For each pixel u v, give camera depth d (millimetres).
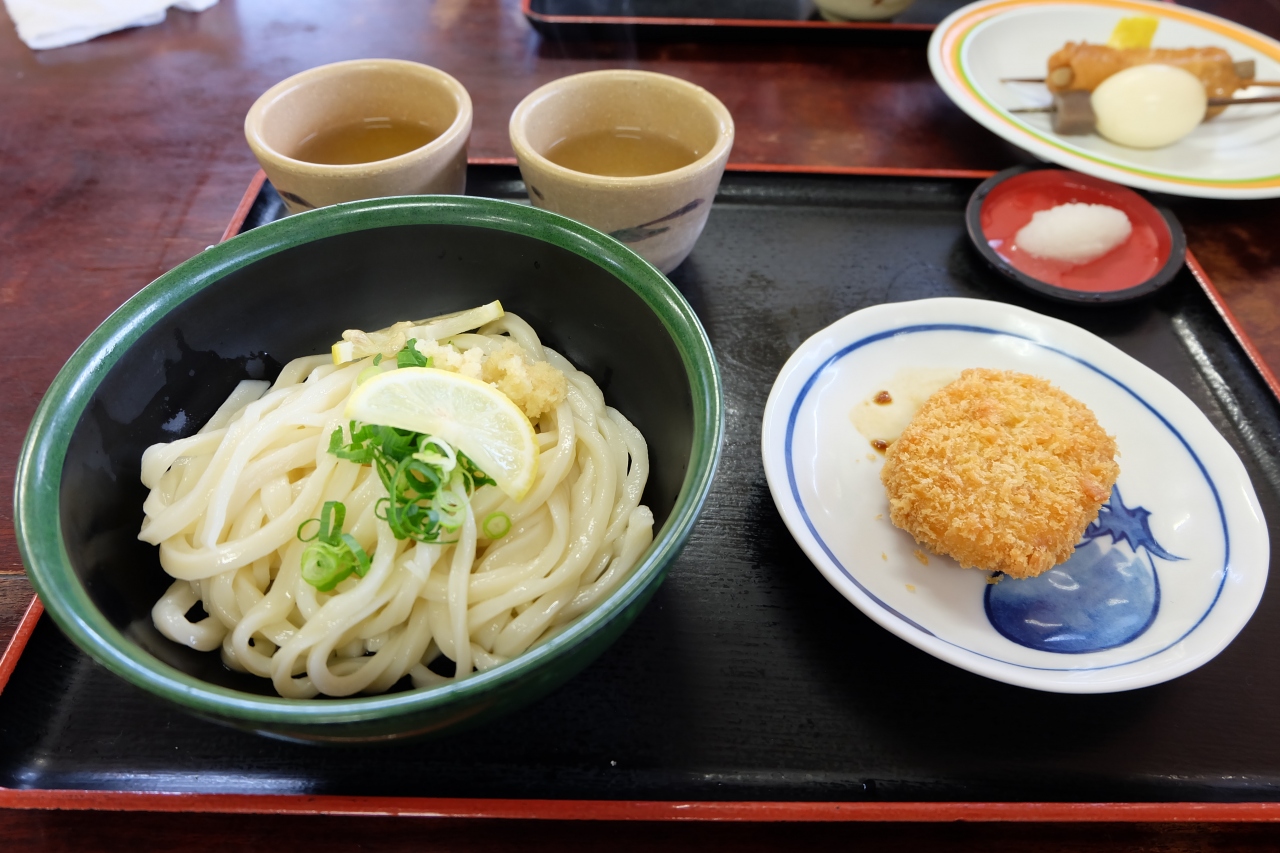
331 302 269
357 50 470
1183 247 344
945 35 448
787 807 212
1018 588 261
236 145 412
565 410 258
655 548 187
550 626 233
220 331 251
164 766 221
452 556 236
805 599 256
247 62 463
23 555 184
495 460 227
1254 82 425
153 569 235
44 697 232
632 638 246
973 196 369
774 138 421
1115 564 264
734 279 349
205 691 167
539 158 293
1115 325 338
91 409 217
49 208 377
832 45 480
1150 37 462
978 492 259
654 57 467
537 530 245
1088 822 220
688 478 201
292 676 226
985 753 229
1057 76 427
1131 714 237
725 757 226
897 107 445
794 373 295
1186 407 287
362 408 221
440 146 301
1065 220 353
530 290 272
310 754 223
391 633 232
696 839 216
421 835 214
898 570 265
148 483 235
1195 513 271
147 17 484
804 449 289
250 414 250
